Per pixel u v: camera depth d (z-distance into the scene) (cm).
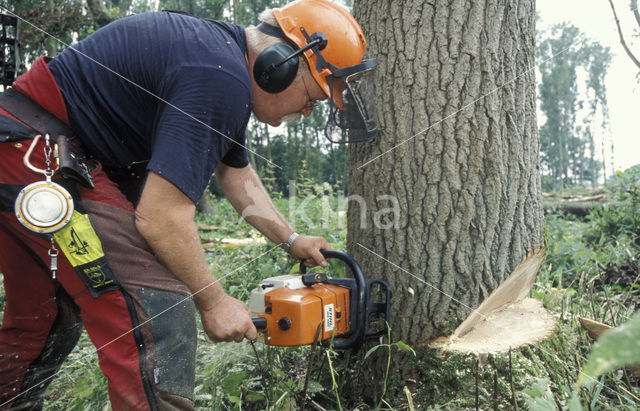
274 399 165
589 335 192
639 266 294
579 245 395
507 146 187
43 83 132
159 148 128
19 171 128
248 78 141
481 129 183
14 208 125
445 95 184
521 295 214
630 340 30
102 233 129
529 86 193
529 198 196
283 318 161
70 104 133
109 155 146
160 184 127
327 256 189
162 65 135
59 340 168
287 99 164
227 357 196
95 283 128
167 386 133
